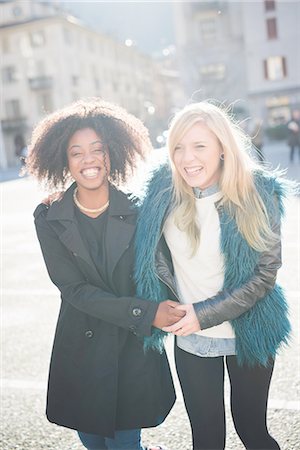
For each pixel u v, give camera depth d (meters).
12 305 5.86
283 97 41.91
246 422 2.39
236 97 43.44
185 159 2.12
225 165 2.11
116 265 2.29
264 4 41.09
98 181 2.25
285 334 2.28
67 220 2.24
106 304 2.18
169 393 2.58
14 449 3.05
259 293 2.13
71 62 52.38
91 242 2.30
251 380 2.32
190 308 2.14
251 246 2.11
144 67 72.69
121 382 2.38
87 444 2.59
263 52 41.78
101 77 58.88
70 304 2.37
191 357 2.34
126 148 2.33
